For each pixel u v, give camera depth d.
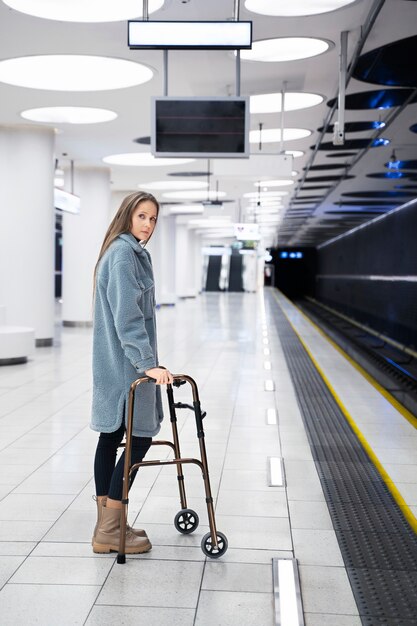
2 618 3.23
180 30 6.53
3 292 14.28
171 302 35.03
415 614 3.32
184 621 3.22
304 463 6.09
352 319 39.16
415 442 6.97
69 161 18.73
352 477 5.67
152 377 3.66
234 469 5.84
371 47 8.67
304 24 8.02
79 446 6.54
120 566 3.82
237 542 4.21
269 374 11.60
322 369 12.52
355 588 3.61
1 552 4.01
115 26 8.18
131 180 23.09
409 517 4.73
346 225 37.78
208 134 7.80
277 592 3.48
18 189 14.12
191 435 7.07
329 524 4.57
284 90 10.92
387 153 15.99
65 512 4.71
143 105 12.43
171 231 36.50
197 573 3.75
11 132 14.12
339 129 8.44
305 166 18.61
